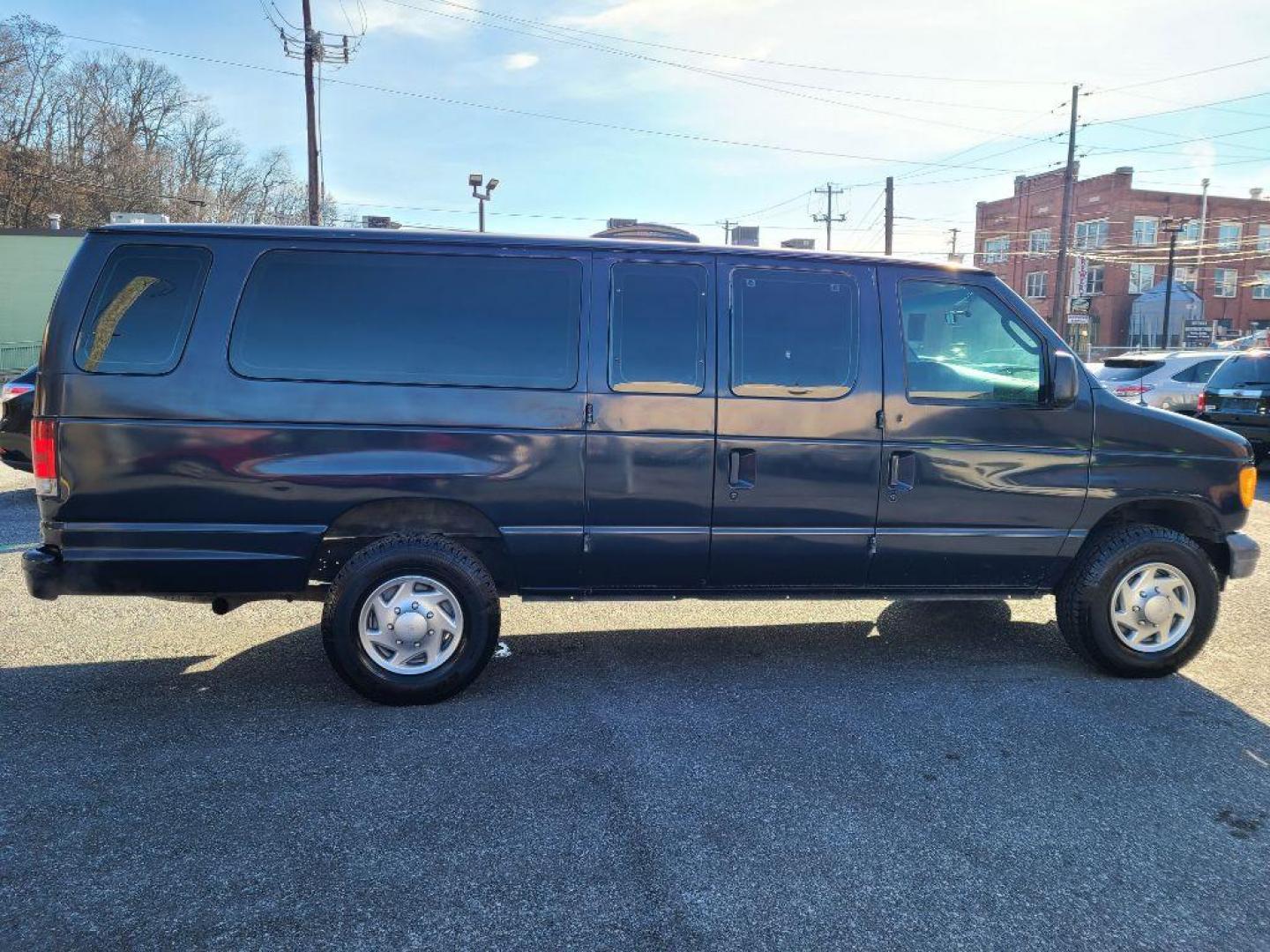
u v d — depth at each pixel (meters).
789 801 3.30
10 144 52.47
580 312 4.16
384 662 4.11
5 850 2.91
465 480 4.06
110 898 2.66
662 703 4.25
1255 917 2.64
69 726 3.91
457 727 3.93
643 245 4.26
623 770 3.53
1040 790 3.40
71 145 58.78
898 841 3.03
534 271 4.17
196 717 4.03
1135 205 54.75
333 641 4.03
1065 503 4.51
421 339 4.06
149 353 3.89
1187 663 4.69
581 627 5.47
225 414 3.90
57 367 3.83
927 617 5.71
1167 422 4.59
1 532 7.74
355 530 4.14
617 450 4.16
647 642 5.17
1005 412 4.44
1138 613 4.54
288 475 3.95
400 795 3.31
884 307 4.39
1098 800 3.33
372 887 2.74
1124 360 15.92
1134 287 55.34
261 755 3.63
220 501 3.92
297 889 2.72
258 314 3.96
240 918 2.58
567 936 2.52
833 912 2.64
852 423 4.32
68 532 3.86
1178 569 4.55
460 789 3.36
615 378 4.17
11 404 8.06
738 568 4.35
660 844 3.00
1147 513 4.80
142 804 3.23
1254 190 60.66
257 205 73.19
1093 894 2.74
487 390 4.08
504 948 2.46
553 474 4.13
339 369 4.00
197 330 3.91
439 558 4.06
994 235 62.69
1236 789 3.42
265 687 4.41
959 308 4.48
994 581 4.57
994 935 2.54
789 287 4.34
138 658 4.82
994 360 4.50
